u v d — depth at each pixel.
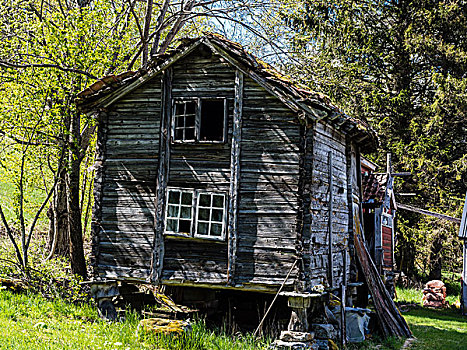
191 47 10.69
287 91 10.06
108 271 10.97
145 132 11.14
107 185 11.28
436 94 24.91
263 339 9.85
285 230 9.98
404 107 25.64
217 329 10.37
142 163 11.07
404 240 25.72
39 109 13.05
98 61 13.13
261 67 10.38
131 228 10.95
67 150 13.62
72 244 13.62
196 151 10.70
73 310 10.55
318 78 25.39
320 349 9.96
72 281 11.87
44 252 15.06
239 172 10.34
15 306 9.85
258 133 10.35
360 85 27.05
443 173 25.73
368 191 18.61
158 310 10.90
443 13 24.88
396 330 12.59
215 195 10.38
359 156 14.48
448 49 24.72
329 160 11.43
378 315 12.42
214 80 10.74
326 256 11.06
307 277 9.77
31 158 13.65
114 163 11.29
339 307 11.59
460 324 15.76
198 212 10.42
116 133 11.37
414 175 25.16
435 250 25.75
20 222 13.25
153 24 17.80
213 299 12.59
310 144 10.12
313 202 10.30
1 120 12.91
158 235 10.66
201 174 10.59
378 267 17.45
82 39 13.27
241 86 10.48
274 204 10.10
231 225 10.20
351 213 12.94
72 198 13.65
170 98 10.98
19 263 12.30
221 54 10.49
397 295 22.70
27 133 13.20
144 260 10.75
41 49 13.05
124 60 15.06
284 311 12.23
